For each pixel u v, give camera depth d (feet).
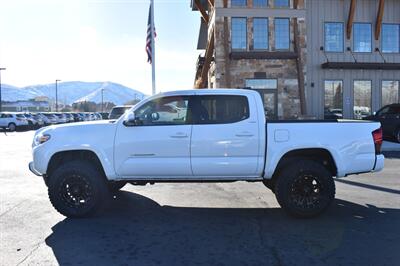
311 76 86.53
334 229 21.90
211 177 24.07
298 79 82.89
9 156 58.29
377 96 88.17
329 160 24.70
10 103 381.81
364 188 32.73
